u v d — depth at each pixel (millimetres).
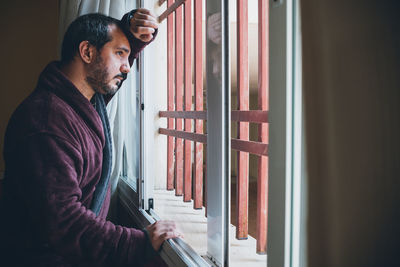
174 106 1808
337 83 448
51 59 3068
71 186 1219
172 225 1242
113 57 1486
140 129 1640
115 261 1194
